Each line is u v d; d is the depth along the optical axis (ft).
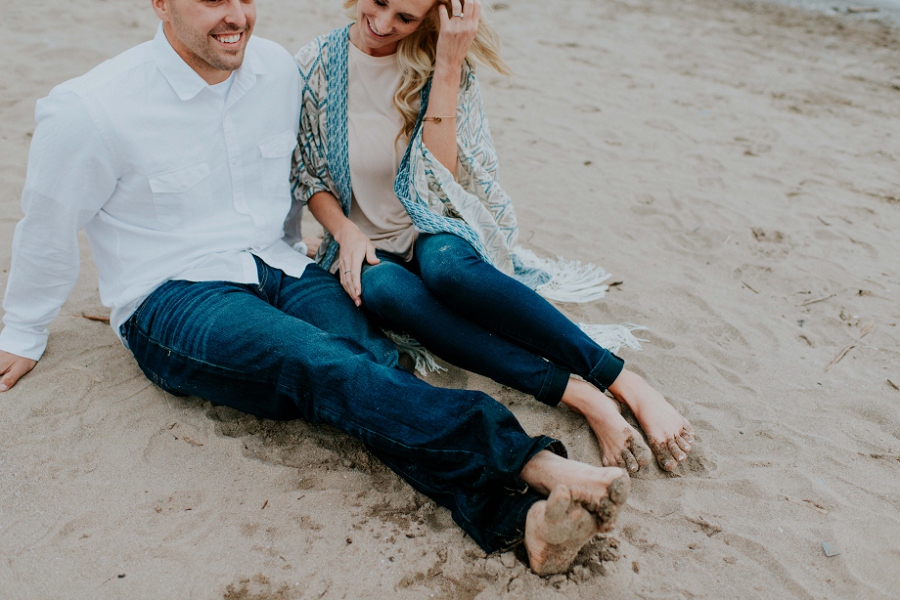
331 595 5.32
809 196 12.43
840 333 8.71
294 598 5.28
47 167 5.96
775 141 14.82
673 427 6.65
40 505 5.87
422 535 5.82
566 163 13.34
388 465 6.13
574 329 6.62
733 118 16.01
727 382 7.73
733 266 10.16
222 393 6.31
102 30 17.56
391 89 7.28
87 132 5.86
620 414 6.86
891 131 15.61
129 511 5.87
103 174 6.10
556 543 5.15
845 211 11.94
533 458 5.51
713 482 6.44
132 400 6.95
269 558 5.57
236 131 6.54
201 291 6.38
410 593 5.37
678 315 8.90
